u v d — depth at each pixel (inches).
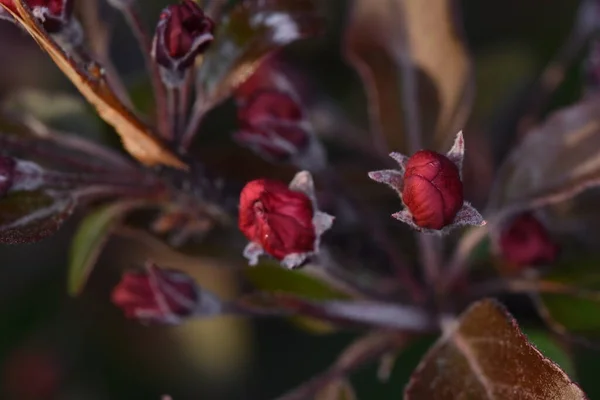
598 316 9.8
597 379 12.3
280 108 9.7
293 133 9.8
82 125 10.8
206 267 11.8
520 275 10.1
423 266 10.2
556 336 10.1
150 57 9.2
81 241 9.6
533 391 8.6
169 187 9.4
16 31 12.8
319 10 9.6
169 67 8.9
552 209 10.7
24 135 10.0
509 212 9.9
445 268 10.1
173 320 9.6
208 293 9.6
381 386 12.7
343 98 12.8
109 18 10.1
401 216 8.4
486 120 12.1
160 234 10.0
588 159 9.8
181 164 8.9
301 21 9.6
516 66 12.4
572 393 8.4
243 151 10.0
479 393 8.8
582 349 11.9
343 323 9.7
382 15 10.5
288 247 8.8
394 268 10.3
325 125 11.8
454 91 10.3
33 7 8.7
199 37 8.8
